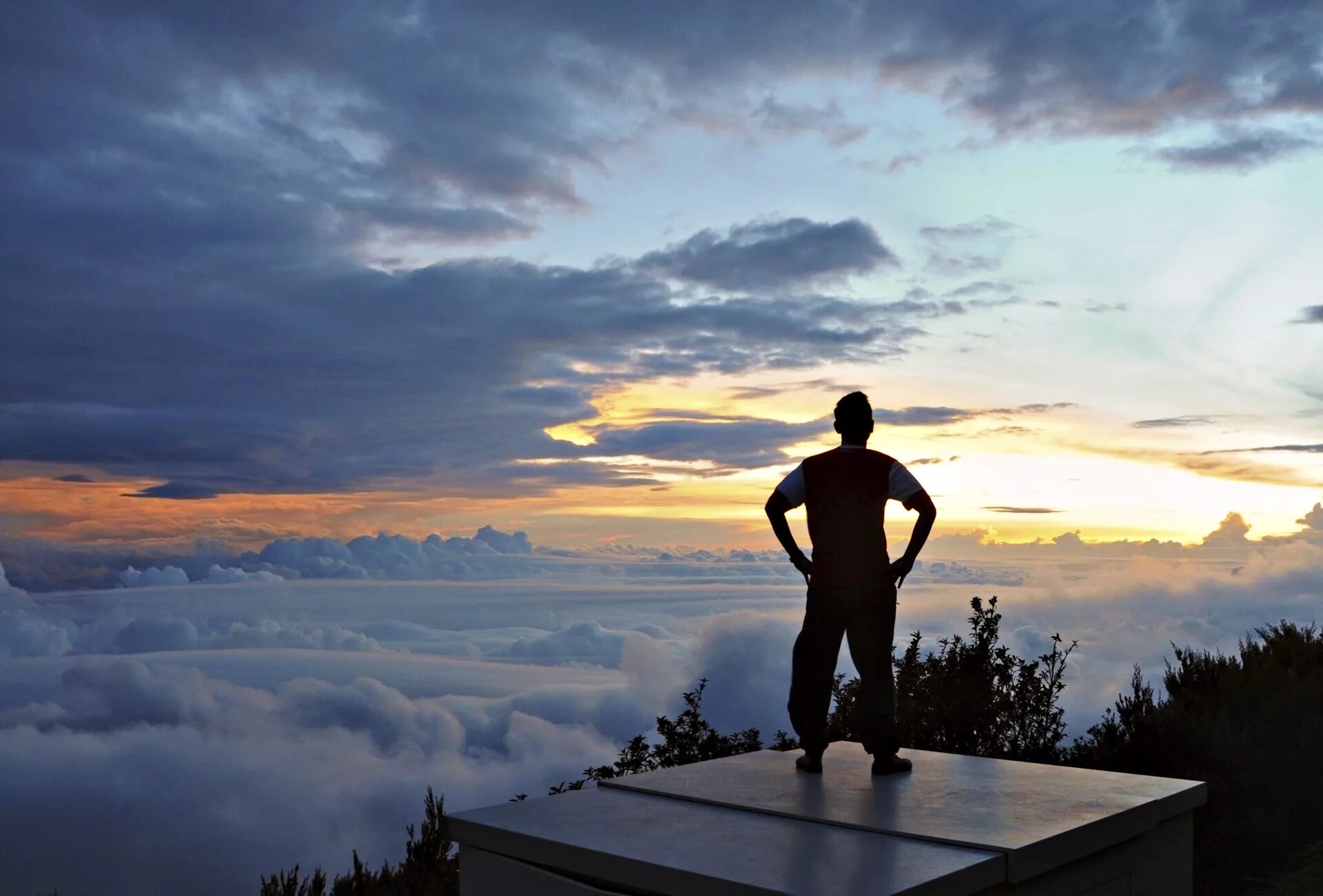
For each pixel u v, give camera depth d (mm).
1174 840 4363
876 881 2988
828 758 5230
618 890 3424
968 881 3143
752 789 4422
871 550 4672
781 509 4816
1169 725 6051
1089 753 6625
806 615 4816
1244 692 5801
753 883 2986
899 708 7520
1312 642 6680
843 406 4816
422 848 6758
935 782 4531
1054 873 3586
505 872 3793
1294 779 5266
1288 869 5031
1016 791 4301
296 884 6445
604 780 4660
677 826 3785
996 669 7410
